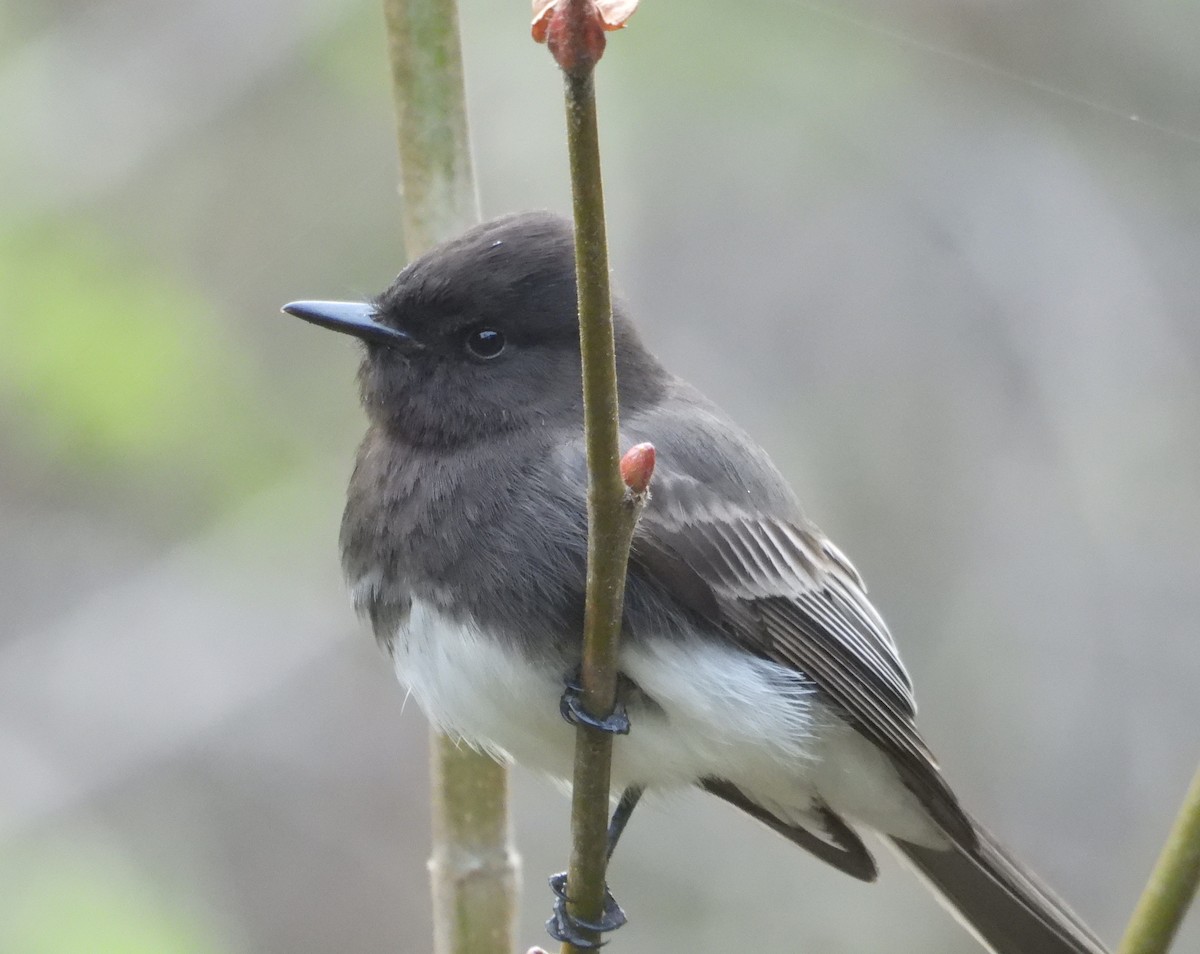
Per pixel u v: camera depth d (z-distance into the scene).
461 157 7.29
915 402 12.27
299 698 12.56
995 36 12.51
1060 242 12.44
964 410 12.26
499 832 7.07
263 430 11.59
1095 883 11.62
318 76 12.12
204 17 12.08
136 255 11.55
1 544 11.71
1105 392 12.17
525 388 7.14
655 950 11.62
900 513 12.12
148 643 11.73
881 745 7.65
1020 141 12.55
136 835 11.62
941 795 7.68
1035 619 11.97
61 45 11.91
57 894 10.65
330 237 12.02
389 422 7.25
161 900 10.92
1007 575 12.02
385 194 12.09
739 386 12.20
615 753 7.31
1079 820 11.74
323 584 11.81
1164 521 12.02
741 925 11.65
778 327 12.34
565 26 4.93
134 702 11.66
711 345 12.29
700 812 11.86
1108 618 11.92
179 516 11.80
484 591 6.86
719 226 12.41
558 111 11.50
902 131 12.52
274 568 11.76
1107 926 11.53
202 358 11.38
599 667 5.83
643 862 11.79
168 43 12.04
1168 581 11.95
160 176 11.87
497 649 6.84
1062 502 12.09
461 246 7.17
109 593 11.76
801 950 11.61
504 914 7.05
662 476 7.21
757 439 12.12
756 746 7.28
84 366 11.05
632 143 12.01
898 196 12.52
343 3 12.08
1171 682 11.85
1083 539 12.02
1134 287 12.32
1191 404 12.14
